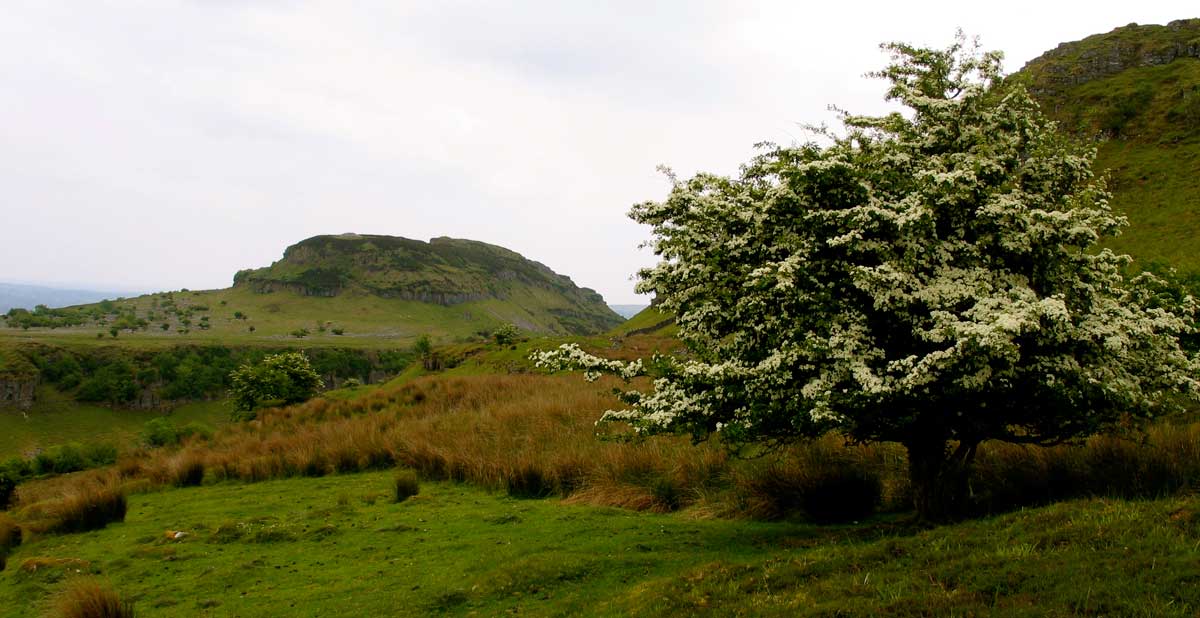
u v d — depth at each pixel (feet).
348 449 67.26
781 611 19.93
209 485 65.21
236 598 30.94
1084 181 32.81
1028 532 23.31
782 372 26.55
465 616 26.03
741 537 33.71
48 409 469.57
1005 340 21.50
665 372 30.81
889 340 28.25
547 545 34.96
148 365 554.87
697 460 46.62
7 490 73.92
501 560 32.48
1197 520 21.43
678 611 21.91
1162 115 226.99
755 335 29.55
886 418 27.86
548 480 51.26
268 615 28.19
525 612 25.52
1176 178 185.37
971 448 30.14
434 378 105.70
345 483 60.23
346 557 36.70
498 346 214.07
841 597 20.21
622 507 44.68
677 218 31.86
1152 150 212.02
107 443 179.42
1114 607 16.90
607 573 29.30
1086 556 20.03
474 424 69.26
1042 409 27.71
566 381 91.86
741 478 42.06
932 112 30.12
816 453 41.98
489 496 51.08
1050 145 31.50
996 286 27.09
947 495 30.25
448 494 52.54
